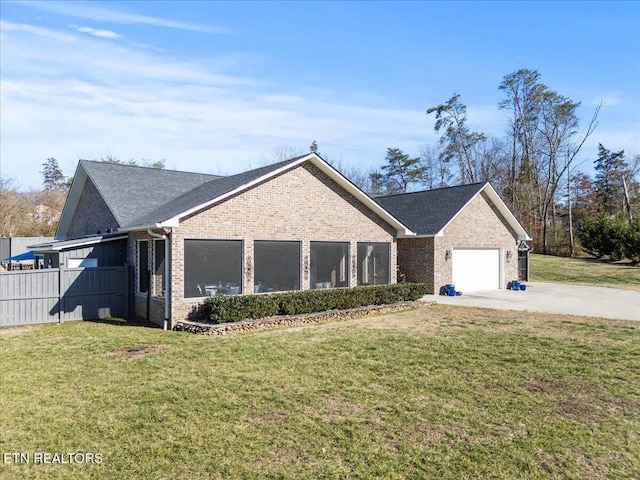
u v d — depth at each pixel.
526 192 47.56
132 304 15.78
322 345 10.76
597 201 52.34
